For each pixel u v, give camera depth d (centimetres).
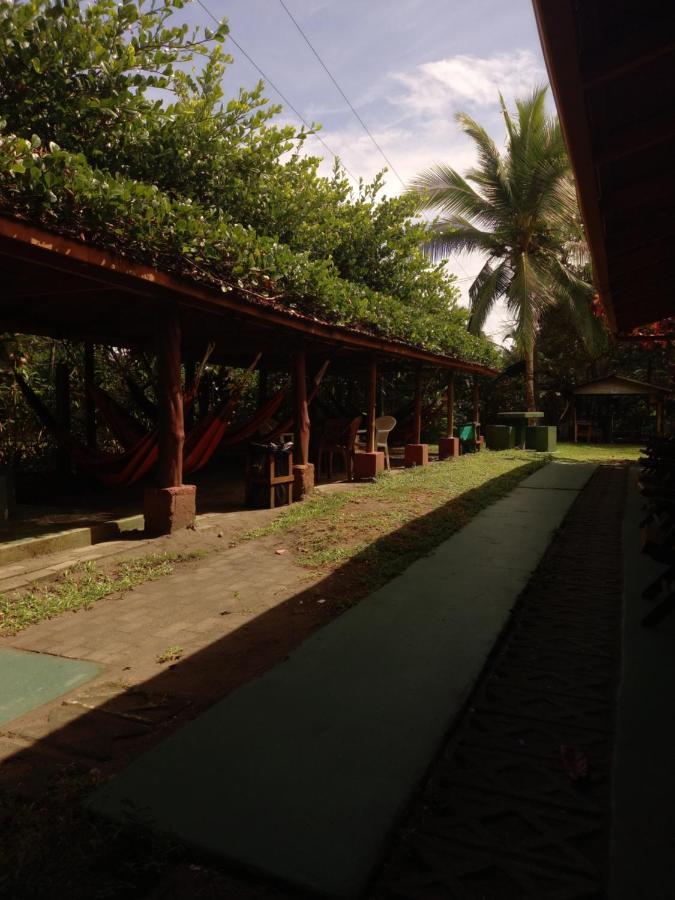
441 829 203
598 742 256
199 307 655
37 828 199
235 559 559
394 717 263
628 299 846
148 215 502
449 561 530
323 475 1150
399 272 1509
